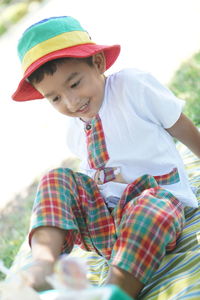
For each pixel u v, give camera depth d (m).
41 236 1.96
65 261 1.28
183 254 2.06
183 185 2.42
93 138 2.42
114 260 1.89
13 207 4.51
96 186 2.30
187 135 2.47
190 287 1.79
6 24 13.17
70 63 2.20
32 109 7.20
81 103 2.25
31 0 14.09
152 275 1.96
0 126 6.99
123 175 2.39
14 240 3.74
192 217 2.36
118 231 2.10
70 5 12.38
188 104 4.46
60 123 6.25
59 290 1.42
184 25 8.05
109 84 2.38
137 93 2.32
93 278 2.31
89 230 2.22
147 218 1.96
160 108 2.35
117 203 2.31
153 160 2.38
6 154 5.95
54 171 2.18
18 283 1.53
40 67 2.21
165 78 6.00
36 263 1.84
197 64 5.70
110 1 11.44
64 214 2.03
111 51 2.47
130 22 9.47
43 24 2.29
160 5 9.77
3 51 11.22
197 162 2.98
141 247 1.91
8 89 8.62
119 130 2.36
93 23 10.31
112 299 1.26
